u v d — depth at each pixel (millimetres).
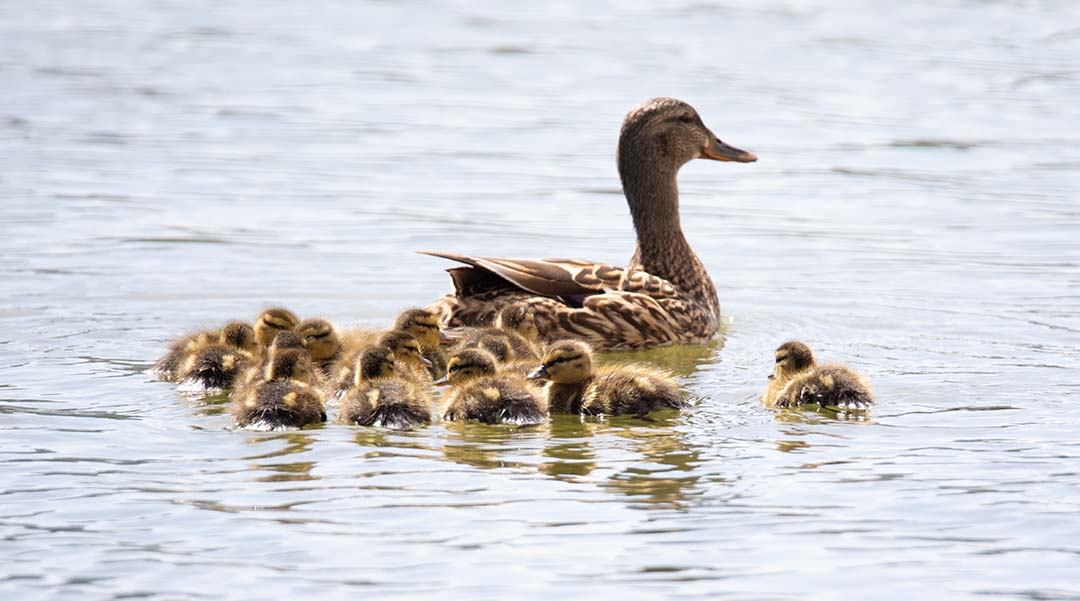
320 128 28125
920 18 39469
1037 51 35031
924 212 22391
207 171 24484
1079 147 26531
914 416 11953
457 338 14062
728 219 22234
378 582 8445
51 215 21188
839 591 8359
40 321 15609
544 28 39344
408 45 37000
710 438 11320
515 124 28828
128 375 13328
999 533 9211
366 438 11258
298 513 9445
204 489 9891
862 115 29297
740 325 16234
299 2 42875
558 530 9203
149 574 8531
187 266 18578
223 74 33062
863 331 15750
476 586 8383
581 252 20125
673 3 42750
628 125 16281
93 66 33406
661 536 9117
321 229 20938
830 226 21609
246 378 12438
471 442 11195
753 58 34906
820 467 10477
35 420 11648
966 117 29047
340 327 14906
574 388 12383
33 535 9055
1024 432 11406
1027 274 18578
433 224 21438
